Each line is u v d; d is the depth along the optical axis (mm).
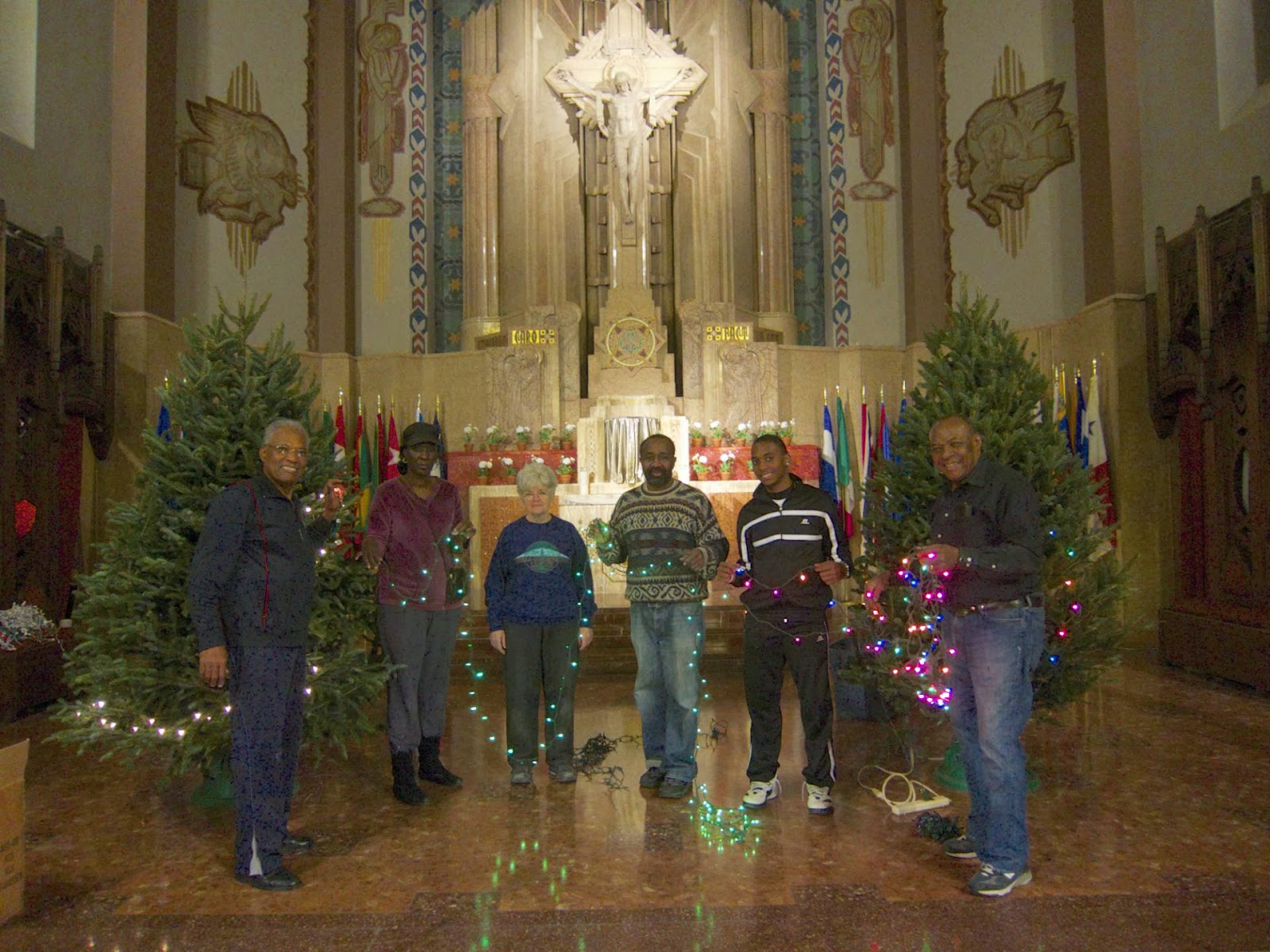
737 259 11711
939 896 3113
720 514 9039
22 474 6906
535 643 4461
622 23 11539
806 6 12258
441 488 4594
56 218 7719
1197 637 7039
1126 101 8836
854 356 11281
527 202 11742
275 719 3332
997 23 10555
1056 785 4355
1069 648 4332
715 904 3068
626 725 5715
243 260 10141
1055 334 9578
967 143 10867
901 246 11781
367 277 11672
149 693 3900
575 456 10242
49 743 5410
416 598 4324
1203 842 3588
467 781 4555
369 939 2857
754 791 4074
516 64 11914
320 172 11164
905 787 4387
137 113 8633
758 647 4043
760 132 12094
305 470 4238
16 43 7418
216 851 3650
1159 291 8258
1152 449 8539
